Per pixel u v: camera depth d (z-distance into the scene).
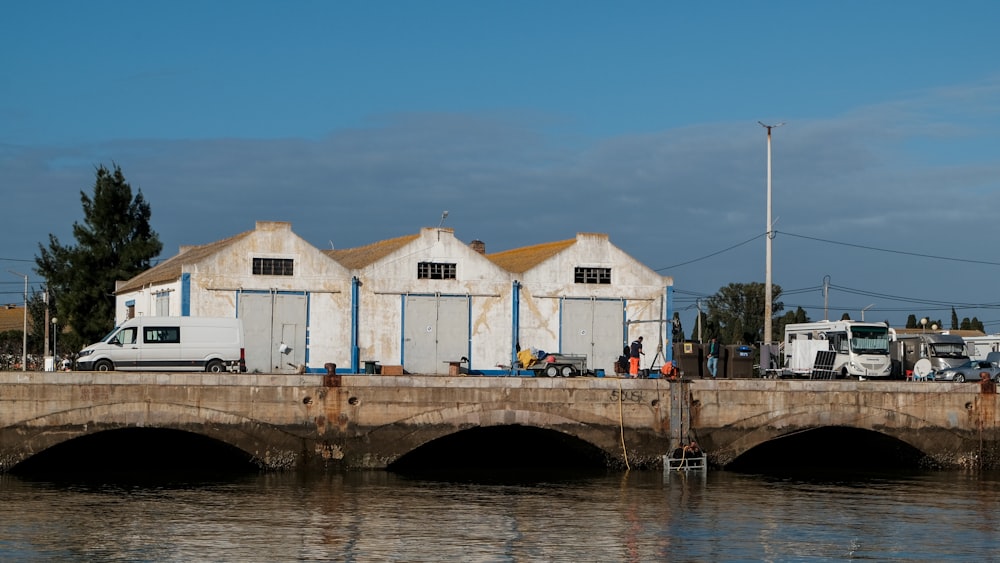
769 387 52.09
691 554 34.56
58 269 86.81
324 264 61.38
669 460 50.78
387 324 62.03
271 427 47.38
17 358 86.38
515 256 72.56
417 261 62.66
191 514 39.38
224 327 54.91
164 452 54.97
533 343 63.88
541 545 35.44
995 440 54.59
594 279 65.12
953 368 67.50
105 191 86.88
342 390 48.06
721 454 51.69
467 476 50.19
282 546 34.75
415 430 48.50
